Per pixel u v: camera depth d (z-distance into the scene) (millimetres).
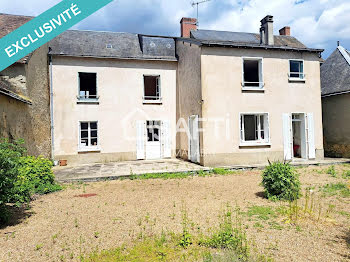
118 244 3658
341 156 12375
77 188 7262
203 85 10477
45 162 7188
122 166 10719
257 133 11469
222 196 6219
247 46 10844
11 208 5316
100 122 12367
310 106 11820
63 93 11977
